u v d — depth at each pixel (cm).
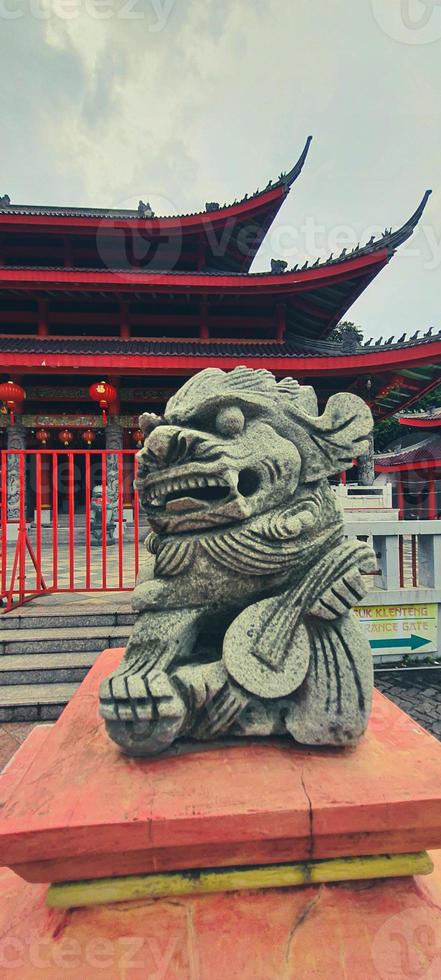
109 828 149
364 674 187
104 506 557
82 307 1520
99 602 549
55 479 560
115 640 470
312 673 185
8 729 385
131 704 175
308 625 194
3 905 175
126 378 1456
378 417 1833
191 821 150
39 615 498
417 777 169
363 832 157
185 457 204
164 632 194
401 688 474
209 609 203
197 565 199
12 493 1356
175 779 170
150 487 211
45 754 191
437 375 1358
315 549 202
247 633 188
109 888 158
